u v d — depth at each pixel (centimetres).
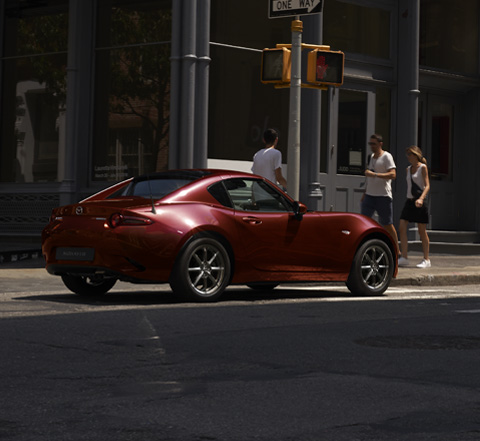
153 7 1830
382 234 1259
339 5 1984
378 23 2048
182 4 1755
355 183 1995
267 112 1861
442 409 549
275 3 1437
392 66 2066
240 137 1823
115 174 1869
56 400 563
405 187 2052
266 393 589
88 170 1908
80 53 1908
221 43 1803
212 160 1786
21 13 2003
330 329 868
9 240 1966
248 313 986
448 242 2128
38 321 896
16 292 1209
